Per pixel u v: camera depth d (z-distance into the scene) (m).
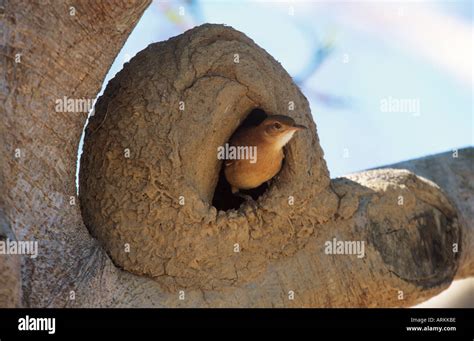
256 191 1.23
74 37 1.02
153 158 1.11
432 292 1.23
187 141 1.12
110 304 1.07
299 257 1.17
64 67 1.02
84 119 1.05
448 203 1.28
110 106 1.13
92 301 1.05
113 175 1.12
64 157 1.04
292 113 1.18
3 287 0.96
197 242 1.12
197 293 1.11
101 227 1.11
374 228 1.21
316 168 1.19
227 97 1.14
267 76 1.17
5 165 1.00
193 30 1.17
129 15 1.04
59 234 1.04
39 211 1.03
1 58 0.99
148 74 1.13
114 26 1.04
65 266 1.04
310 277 1.16
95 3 1.02
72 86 1.04
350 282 1.18
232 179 1.20
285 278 1.15
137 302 1.08
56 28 1.01
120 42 1.05
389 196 1.23
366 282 1.19
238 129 1.21
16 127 1.01
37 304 1.02
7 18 0.99
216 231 1.13
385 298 1.21
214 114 1.13
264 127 1.16
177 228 1.11
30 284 1.02
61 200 1.05
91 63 1.04
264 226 1.16
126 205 1.11
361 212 1.21
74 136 1.05
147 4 1.04
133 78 1.14
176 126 1.12
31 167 1.02
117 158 1.12
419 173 1.34
